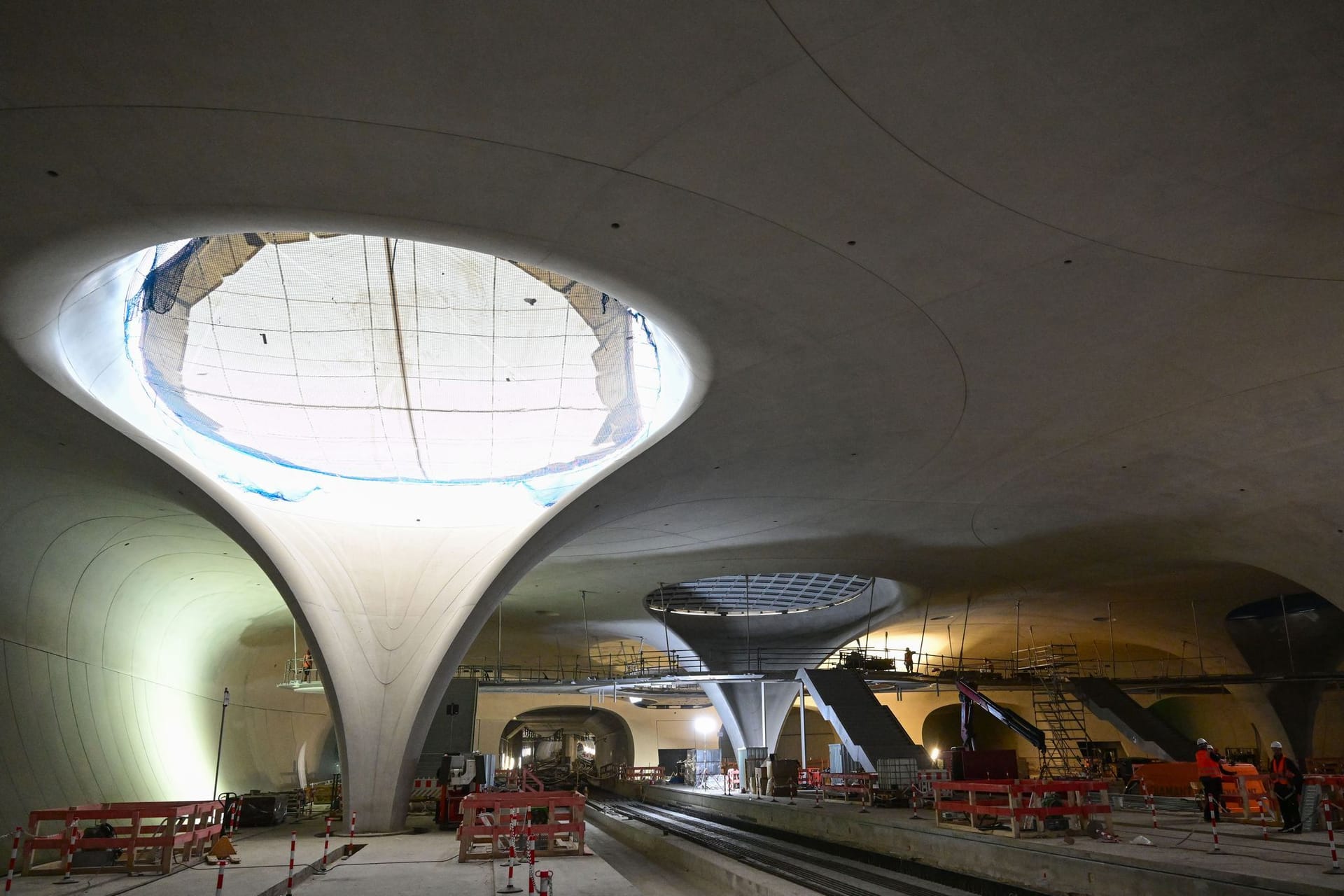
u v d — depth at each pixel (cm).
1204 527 2984
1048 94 1100
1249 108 1133
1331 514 2611
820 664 4956
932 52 1027
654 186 1262
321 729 4766
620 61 1020
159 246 1731
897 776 2683
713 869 1909
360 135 1131
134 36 956
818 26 980
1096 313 1688
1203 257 1494
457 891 1355
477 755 2677
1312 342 1814
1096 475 2603
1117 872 1358
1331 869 1174
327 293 2334
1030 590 4141
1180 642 4944
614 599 4125
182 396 2338
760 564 3619
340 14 934
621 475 2358
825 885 1691
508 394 2609
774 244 1427
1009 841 1630
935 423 2231
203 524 2514
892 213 1348
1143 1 962
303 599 2416
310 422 2550
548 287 2362
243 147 1151
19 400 1755
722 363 1862
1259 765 4606
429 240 1432
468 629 2561
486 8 934
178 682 3275
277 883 1405
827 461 2484
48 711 2355
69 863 1519
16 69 997
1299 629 4138
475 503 2872
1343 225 1400
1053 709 4112
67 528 2330
